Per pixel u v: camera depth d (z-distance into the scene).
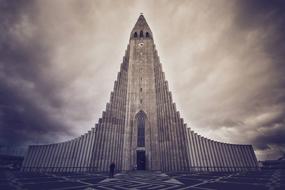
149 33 51.56
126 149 35.56
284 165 46.19
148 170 33.53
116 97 40.38
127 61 47.22
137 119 38.53
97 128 36.31
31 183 15.39
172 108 38.19
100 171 32.56
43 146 42.75
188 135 39.25
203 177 21.56
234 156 38.97
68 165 37.69
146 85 42.19
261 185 13.32
